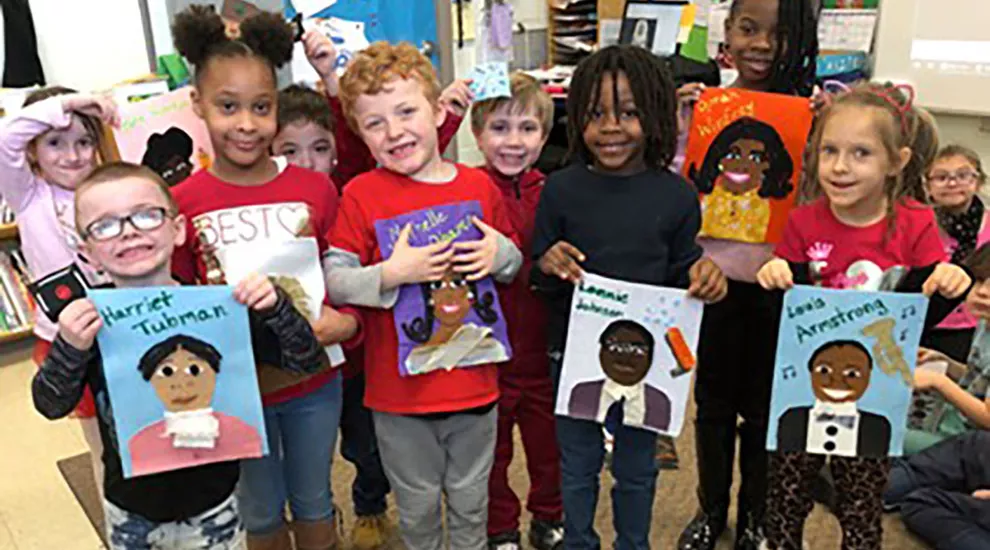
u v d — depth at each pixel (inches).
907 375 57.6
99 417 53.0
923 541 80.0
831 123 57.4
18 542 86.1
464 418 63.0
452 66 95.8
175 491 54.1
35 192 68.7
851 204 57.9
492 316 61.9
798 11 68.1
